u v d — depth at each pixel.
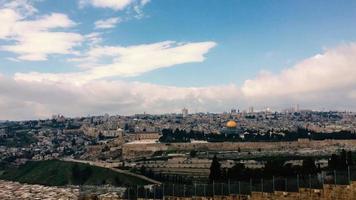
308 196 79.94
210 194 103.31
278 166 163.12
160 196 117.31
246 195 93.88
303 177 85.19
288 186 84.12
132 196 126.19
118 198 137.50
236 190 96.69
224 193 99.69
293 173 156.88
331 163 166.38
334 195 75.12
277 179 86.75
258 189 90.88
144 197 122.50
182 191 111.00
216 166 175.75
